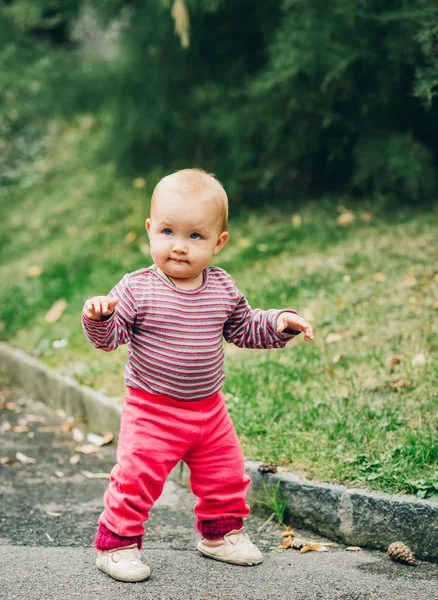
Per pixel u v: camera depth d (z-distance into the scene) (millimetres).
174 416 2770
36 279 7184
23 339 6195
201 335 2771
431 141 6652
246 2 7273
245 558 2900
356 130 6496
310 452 3475
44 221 8531
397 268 5375
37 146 10375
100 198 8547
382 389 4023
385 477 3154
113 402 4676
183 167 8094
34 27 11703
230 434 2930
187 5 6992
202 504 2953
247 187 7305
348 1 5758
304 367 4363
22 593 2629
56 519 3504
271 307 5246
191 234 2732
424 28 5227
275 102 6719
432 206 6363
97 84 8102
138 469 2756
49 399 5449
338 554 3023
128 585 2713
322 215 6633
